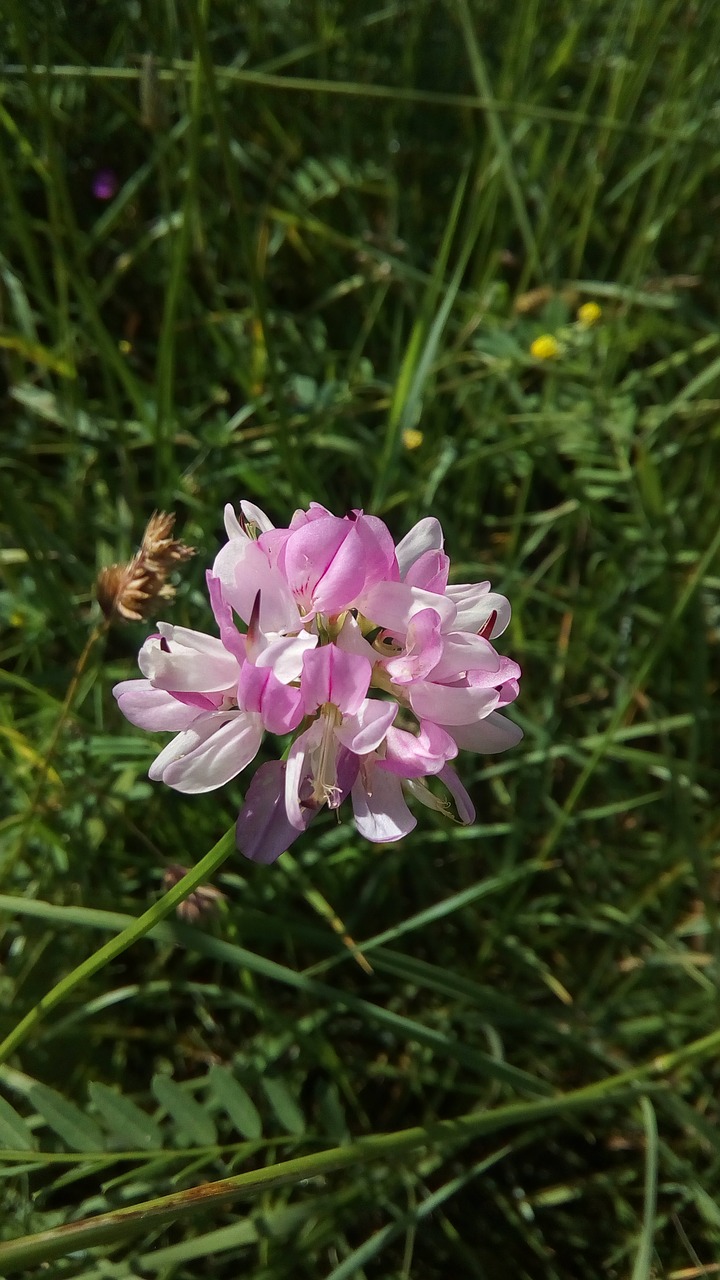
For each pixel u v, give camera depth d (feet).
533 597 0.51
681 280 0.56
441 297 0.57
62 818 0.41
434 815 0.45
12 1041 0.28
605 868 0.48
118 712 0.44
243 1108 0.32
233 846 0.26
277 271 0.58
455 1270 0.40
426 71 0.61
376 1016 0.34
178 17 0.52
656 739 0.51
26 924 0.40
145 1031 0.41
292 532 0.27
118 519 0.49
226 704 0.27
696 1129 0.37
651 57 0.58
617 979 0.46
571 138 0.57
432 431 0.54
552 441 0.52
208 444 0.50
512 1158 0.42
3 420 0.53
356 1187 0.37
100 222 0.54
